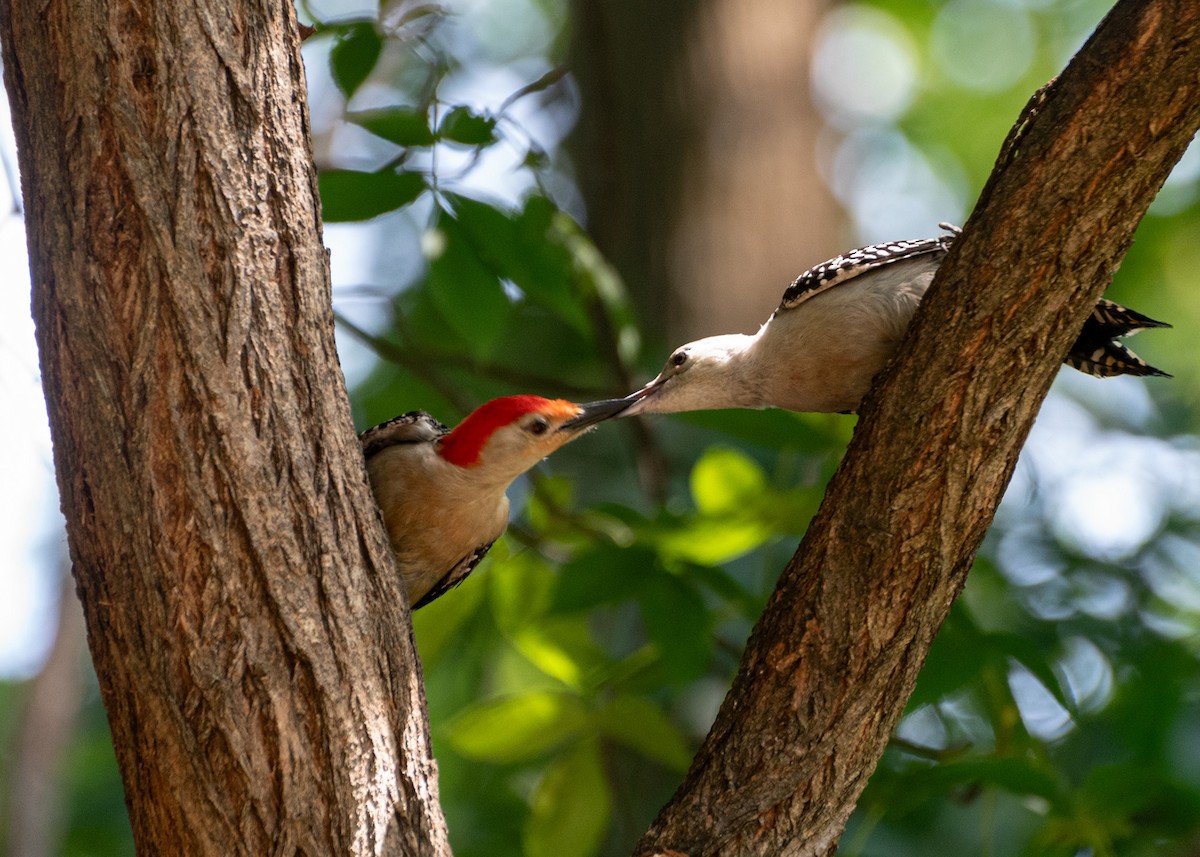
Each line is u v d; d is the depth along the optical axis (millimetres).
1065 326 6797
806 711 7168
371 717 6562
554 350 18141
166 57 6387
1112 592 15586
